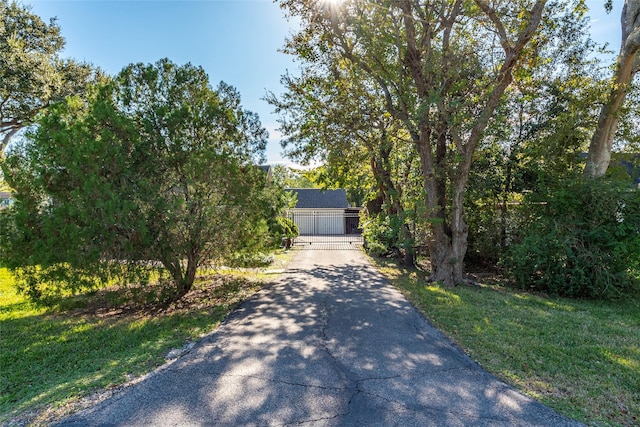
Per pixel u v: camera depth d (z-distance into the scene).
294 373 4.10
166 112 7.18
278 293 8.56
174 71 7.75
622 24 12.02
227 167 7.34
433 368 4.21
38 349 5.07
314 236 31.47
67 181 6.62
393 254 15.65
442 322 6.05
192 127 7.50
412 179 13.08
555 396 3.54
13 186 6.54
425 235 10.66
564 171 10.94
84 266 6.37
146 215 6.71
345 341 5.18
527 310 6.81
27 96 16.89
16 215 6.39
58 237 6.21
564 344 4.98
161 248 6.96
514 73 9.46
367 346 4.97
